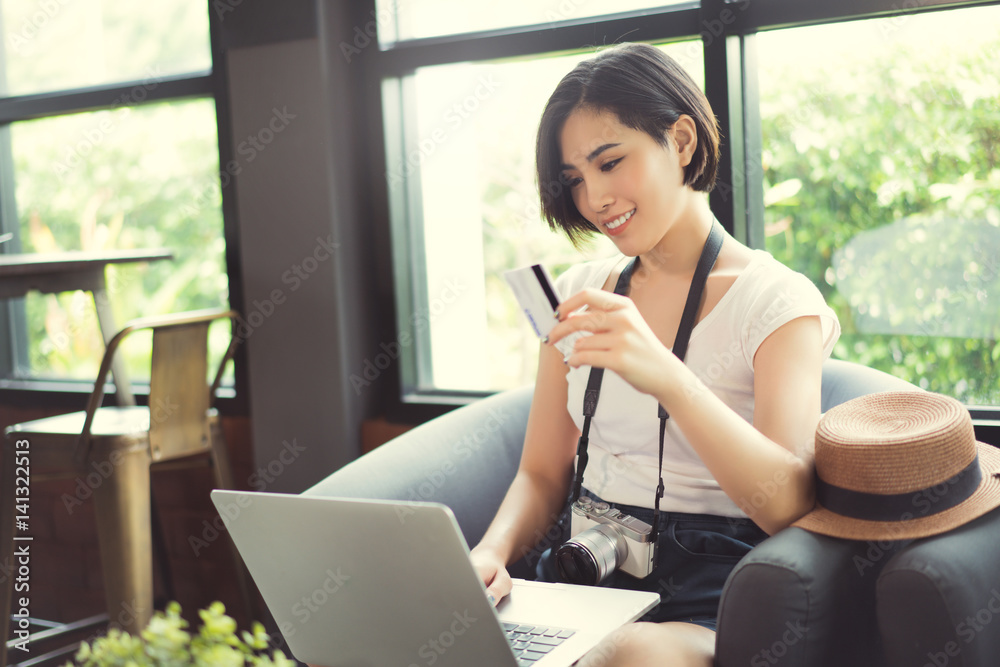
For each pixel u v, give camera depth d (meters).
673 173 1.07
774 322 1.01
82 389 2.15
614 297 0.92
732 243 1.14
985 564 0.86
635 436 1.10
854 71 1.48
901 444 0.88
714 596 1.00
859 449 0.90
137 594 1.59
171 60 1.99
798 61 1.51
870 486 0.89
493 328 1.82
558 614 0.94
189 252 2.04
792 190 1.54
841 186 1.51
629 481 1.10
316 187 1.74
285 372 1.81
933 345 1.48
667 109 1.05
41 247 2.21
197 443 1.69
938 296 1.47
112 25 2.04
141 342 2.14
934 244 1.46
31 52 2.14
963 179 1.43
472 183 1.79
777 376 1.00
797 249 1.55
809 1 1.45
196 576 2.00
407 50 1.75
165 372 1.61
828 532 0.89
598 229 1.15
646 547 1.03
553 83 1.70
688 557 1.03
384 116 1.79
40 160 2.18
